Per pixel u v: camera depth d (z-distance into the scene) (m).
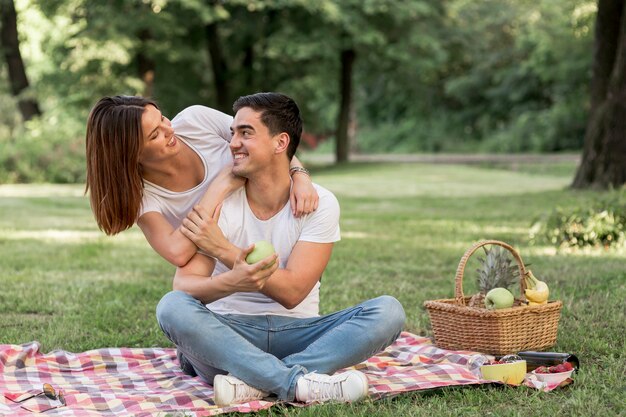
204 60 30.86
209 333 3.52
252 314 3.81
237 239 3.82
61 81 26.22
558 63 37.69
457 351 4.39
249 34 28.27
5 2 26.94
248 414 3.39
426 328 5.23
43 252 9.07
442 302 4.68
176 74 29.22
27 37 29.66
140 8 25.45
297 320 3.82
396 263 7.99
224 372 3.66
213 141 4.00
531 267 7.26
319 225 3.79
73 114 26.56
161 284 7.02
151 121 3.63
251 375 3.51
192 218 3.69
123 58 24.53
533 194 16.19
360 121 52.78
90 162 3.68
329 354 3.64
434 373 3.90
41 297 6.37
